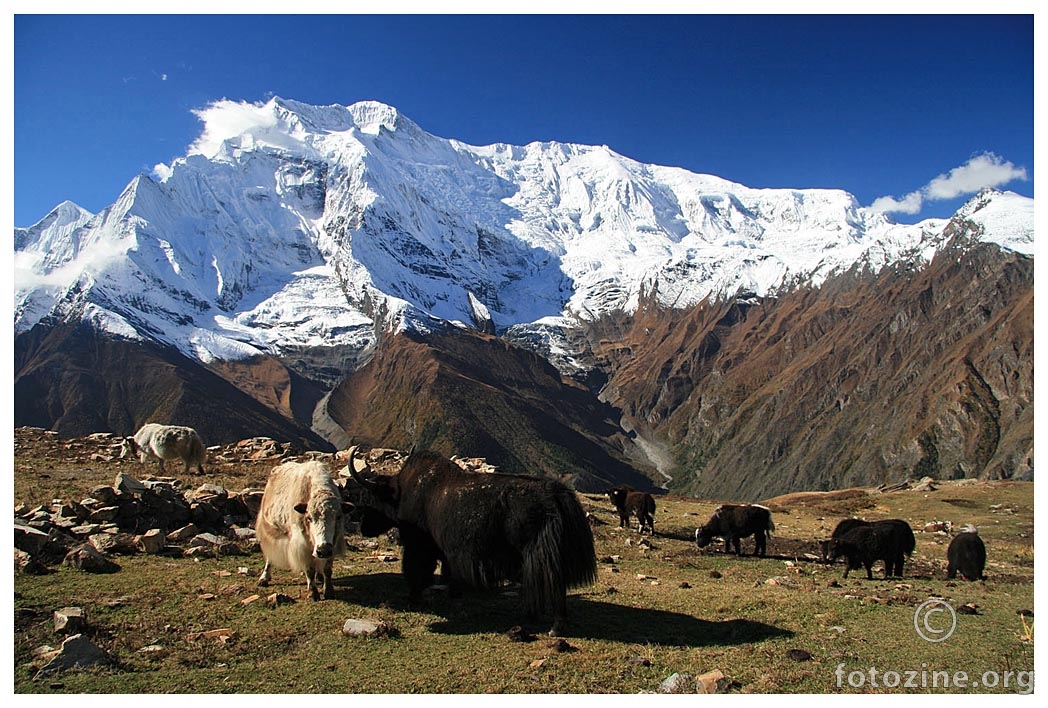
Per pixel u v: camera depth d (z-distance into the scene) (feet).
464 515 36.68
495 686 30.27
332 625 37.06
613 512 89.10
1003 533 100.42
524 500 35.55
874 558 59.36
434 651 34.06
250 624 36.88
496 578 36.35
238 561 49.26
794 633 38.04
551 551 34.73
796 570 60.75
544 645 34.58
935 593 52.01
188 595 40.96
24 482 66.28
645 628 38.22
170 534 51.98
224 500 58.59
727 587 50.88
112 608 38.29
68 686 29.84
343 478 58.29
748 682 31.22
